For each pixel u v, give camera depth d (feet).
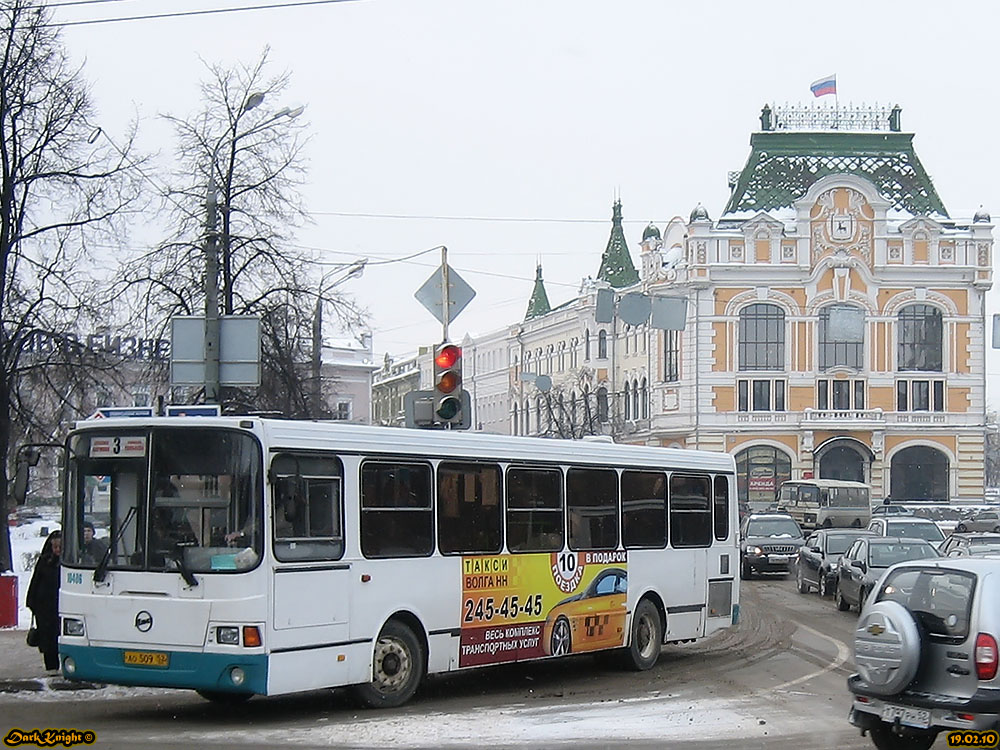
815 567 111.55
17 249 97.91
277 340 102.27
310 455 45.24
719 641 75.25
